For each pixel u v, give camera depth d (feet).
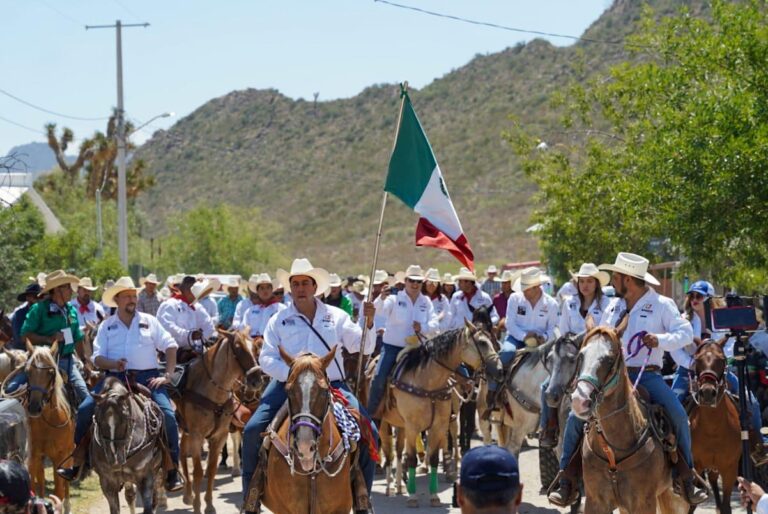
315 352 27.53
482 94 419.13
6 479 15.58
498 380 40.50
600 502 27.09
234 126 482.69
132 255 202.80
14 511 15.70
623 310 28.63
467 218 323.98
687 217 50.60
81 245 119.14
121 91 109.91
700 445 33.09
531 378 40.93
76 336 40.81
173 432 34.86
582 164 100.73
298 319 27.73
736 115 48.98
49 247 114.42
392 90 467.93
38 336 39.83
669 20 64.49
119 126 110.63
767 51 50.42
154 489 35.53
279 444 25.50
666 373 42.98
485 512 12.55
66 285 40.09
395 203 365.20
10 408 30.07
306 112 473.26
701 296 35.76
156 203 431.43
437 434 41.29
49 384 35.86
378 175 394.11
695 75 56.08
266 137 463.42
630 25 391.45
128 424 32.14
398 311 43.75
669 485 27.61
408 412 41.14
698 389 31.73
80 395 39.65
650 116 78.59
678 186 50.93
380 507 40.93
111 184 222.07
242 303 60.54
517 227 307.99
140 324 35.42
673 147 51.98
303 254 340.39
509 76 425.69
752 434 33.37
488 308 49.47
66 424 37.60
